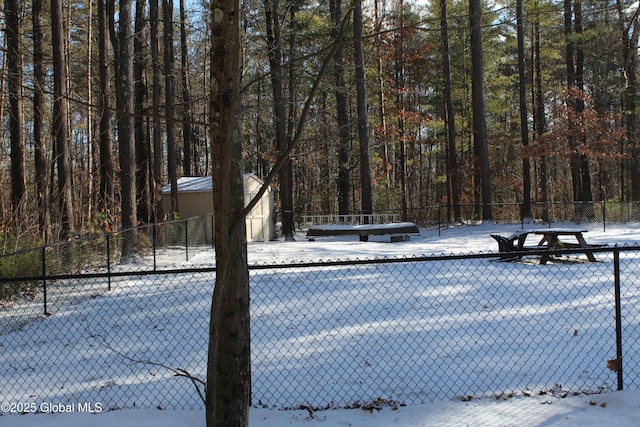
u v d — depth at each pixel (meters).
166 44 20.55
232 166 3.20
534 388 4.64
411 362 5.39
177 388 5.07
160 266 12.34
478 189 36.81
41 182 14.08
